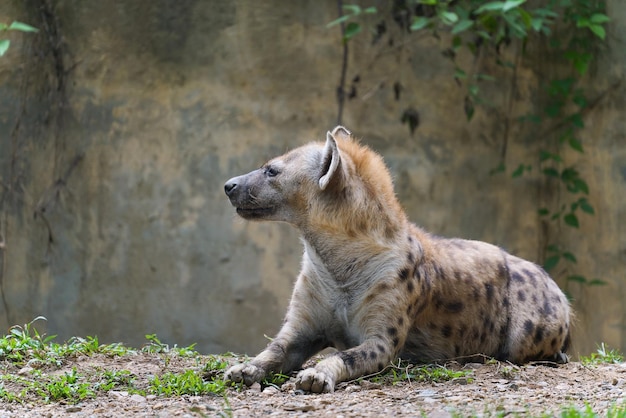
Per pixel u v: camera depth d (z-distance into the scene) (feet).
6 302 43.50
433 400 20.74
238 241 43.88
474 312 26.25
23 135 43.50
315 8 43.75
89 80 43.57
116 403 21.24
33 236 43.68
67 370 24.98
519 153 45.34
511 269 27.43
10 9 43.21
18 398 21.61
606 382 23.59
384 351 23.99
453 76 44.60
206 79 43.73
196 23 43.47
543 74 44.93
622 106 42.91
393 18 44.14
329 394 21.88
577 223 43.57
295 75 43.93
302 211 25.11
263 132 43.91
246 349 43.83
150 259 43.88
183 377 23.06
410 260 24.88
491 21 41.91
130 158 43.75
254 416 19.53
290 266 43.93
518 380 23.45
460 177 45.01
